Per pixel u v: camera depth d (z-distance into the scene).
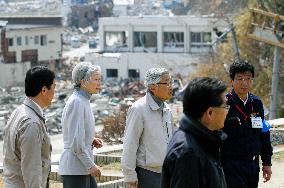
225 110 5.34
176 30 88.56
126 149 8.20
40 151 6.82
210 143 5.26
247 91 7.78
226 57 40.69
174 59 87.19
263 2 37.81
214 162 5.28
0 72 92.44
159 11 144.12
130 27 92.50
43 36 97.88
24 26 97.50
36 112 6.91
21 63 94.69
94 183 8.75
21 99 76.00
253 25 26.64
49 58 98.88
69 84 79.00
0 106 71.19
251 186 7.79
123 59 91.75
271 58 36.72
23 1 152.88
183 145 5.19
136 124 8.13
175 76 76.56
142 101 8.20
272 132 16.08
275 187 11.79
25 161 6.75
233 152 7.70
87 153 8.29
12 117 6.95
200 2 89.69
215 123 5.32
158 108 8.15
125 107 33.75
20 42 94.69
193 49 87.50
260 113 7.88
